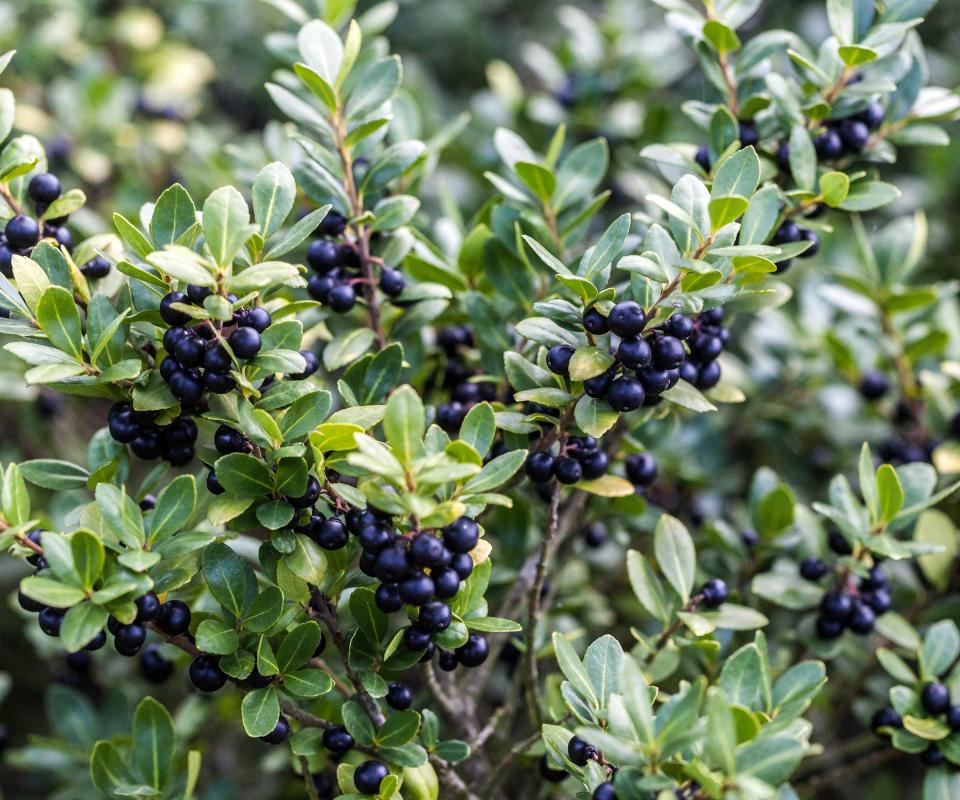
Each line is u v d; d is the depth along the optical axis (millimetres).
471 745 616
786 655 662
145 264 573
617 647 575
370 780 569
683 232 570
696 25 628
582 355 562
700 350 592
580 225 637
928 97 637
